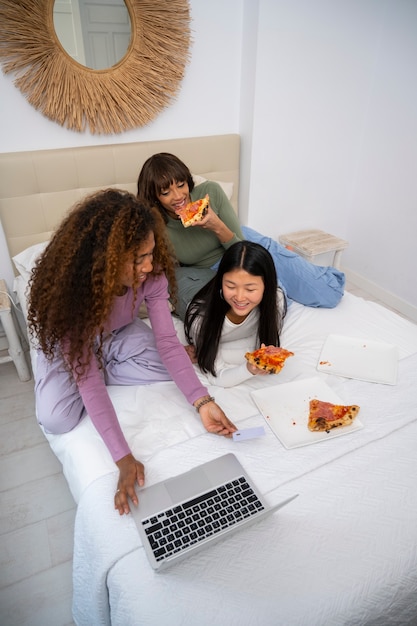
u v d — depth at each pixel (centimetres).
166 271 134
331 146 264
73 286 106
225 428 117
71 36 183
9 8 166
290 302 193
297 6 211
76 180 205
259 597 81
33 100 186
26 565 131
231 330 147
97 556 90
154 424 123
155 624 78
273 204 267
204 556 87
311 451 112
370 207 278
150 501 96
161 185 173
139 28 192
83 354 114
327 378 142
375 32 239
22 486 155
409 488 102
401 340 165
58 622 117
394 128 247
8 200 193
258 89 224
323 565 86
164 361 131
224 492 98
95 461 111
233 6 212
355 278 301
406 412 126
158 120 221
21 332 221
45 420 125
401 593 86
